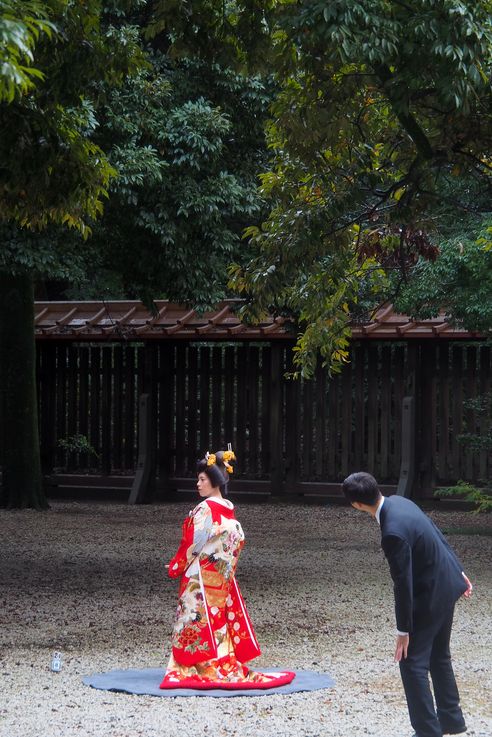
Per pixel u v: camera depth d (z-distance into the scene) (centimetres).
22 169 893
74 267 1473
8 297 1747
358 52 859
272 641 788
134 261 1477
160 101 1412
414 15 871
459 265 1336
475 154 1110
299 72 1065
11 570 1141
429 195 1130
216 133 1410
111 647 767
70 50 879
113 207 1386
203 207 1400
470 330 1422
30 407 1773
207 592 654
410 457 1741
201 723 557
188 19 967
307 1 862
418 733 495
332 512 1753
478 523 1576
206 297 1460
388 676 673
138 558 1241
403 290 1412
